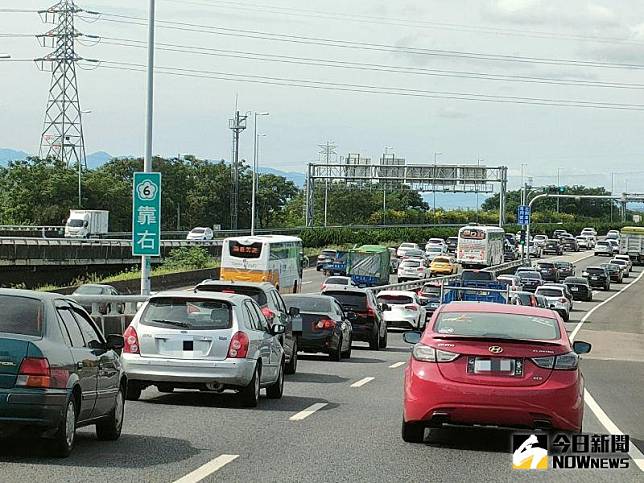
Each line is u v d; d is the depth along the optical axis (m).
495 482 12.23
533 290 87.62
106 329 30.97
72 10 114.81
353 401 20.75
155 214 37.81
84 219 102.81
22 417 11.94
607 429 17.52
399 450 14.35
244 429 16.16
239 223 154.75
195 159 159.88
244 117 121.94
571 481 12.55
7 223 116.44
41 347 12.12
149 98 41.09
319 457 13.55
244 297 19.95
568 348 14.34
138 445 14.23
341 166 136.50
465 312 15.41
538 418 13.97
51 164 124.56
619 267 119.25
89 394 13.34
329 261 103.25
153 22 41.28
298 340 31.28
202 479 11.72
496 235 114.31
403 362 32.62
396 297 54.28
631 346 47.75
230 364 18.59
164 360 18.64
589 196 130.12
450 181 134.12
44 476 11.65
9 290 13.01
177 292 19.55
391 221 192.12
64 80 118.19
